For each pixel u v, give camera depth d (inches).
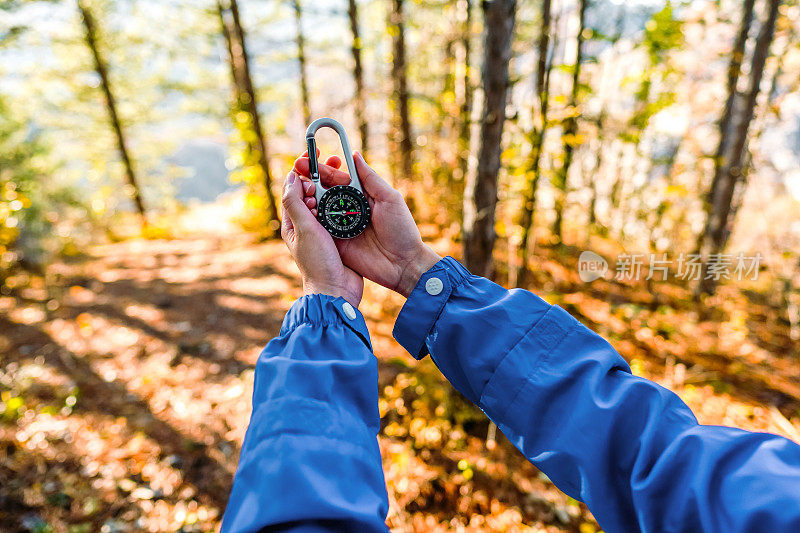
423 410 139.2
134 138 613.9
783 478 19.1
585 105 177.6
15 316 224.1
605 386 26.0
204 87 484.4
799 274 224.4
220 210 639.1
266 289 269.9
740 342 186.9
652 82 177.0
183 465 128.3
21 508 108.3
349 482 22.2
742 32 224.4
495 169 117.9
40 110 500.4
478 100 115.8
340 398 26.4
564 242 264.2
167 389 166.4
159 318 229.5
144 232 504.4
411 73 284.2
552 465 25.3
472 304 32.7
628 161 237.3
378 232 40.9
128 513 111.4
